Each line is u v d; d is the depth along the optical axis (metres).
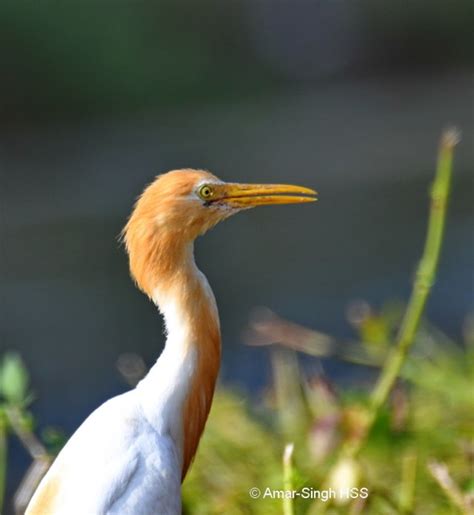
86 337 14.47
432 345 9.37
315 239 19.17
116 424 5.29
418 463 7.24
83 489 5.05
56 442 6.40
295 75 35.31
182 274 5.55
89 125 30.09
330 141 27.39
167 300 5.56
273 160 25.78
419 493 7.04
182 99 32.06
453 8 35.88
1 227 21.28
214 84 33.22
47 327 14.97
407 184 22.81
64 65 30.09
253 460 7.89
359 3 36.72
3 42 29.44
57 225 21.05
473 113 29.34
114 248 19.14
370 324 8.74
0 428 6.55
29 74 29.53
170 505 5.13
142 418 5.36
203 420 5.66
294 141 27.69
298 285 15.79
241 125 29.78
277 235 19.78
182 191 5.53
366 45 36.56
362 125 29.12
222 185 5.64
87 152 27.27
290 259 17.70
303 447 8.00
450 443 7.66
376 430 7.16
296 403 8.59
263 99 33.75
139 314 15.45
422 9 36.12
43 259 18.73
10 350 14.03
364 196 22.09
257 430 8.42
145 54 31.73
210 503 7.34
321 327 13.51
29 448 6.50
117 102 30.66
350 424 7.18
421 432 7.72
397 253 17.45
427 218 20.03
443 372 8.76
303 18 35.91
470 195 20.59
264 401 9.13
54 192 23.84
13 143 28.73
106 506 5.00
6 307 16.03
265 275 16.72
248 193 5.66
